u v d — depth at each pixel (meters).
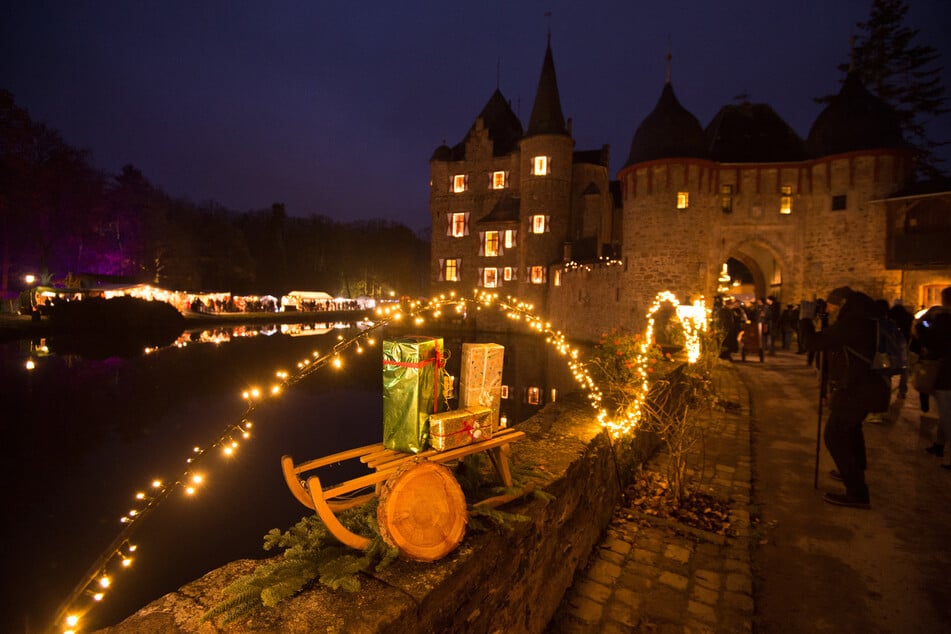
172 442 12.47
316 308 67.00
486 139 42.53
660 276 23.88
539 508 2.90
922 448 6.42
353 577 1.92
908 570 3.85
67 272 49.75
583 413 4.88
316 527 2.30
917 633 3.20
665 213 23.73
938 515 4.67
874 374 4.68
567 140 38.12
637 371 5.23
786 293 23.42
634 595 3.58
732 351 13.99
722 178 23.97
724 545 4.24
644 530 4.50
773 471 5.87
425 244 89.88
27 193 40.47
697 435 5.80
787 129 25.20
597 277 29.67
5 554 7.22
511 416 16.36
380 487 2.23
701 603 3.50
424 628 1.89
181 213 63.56
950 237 19.52
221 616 1.75
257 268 73.12
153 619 1.77
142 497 2.33
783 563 4.00
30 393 17.22
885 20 31.95
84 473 10.33
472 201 42.69
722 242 23.86
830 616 3.37
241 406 16.23
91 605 1.95
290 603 1.81
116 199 52.72
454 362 22.27
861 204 21.50
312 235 79.94
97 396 17.08
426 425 2.45
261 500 9.02
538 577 3.01
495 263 41.03
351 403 17.05
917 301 20.80
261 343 32.34
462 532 2.19
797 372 12.39
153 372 21.53
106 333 34.97
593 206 38.12
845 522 4.59
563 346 4.70
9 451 11.65
